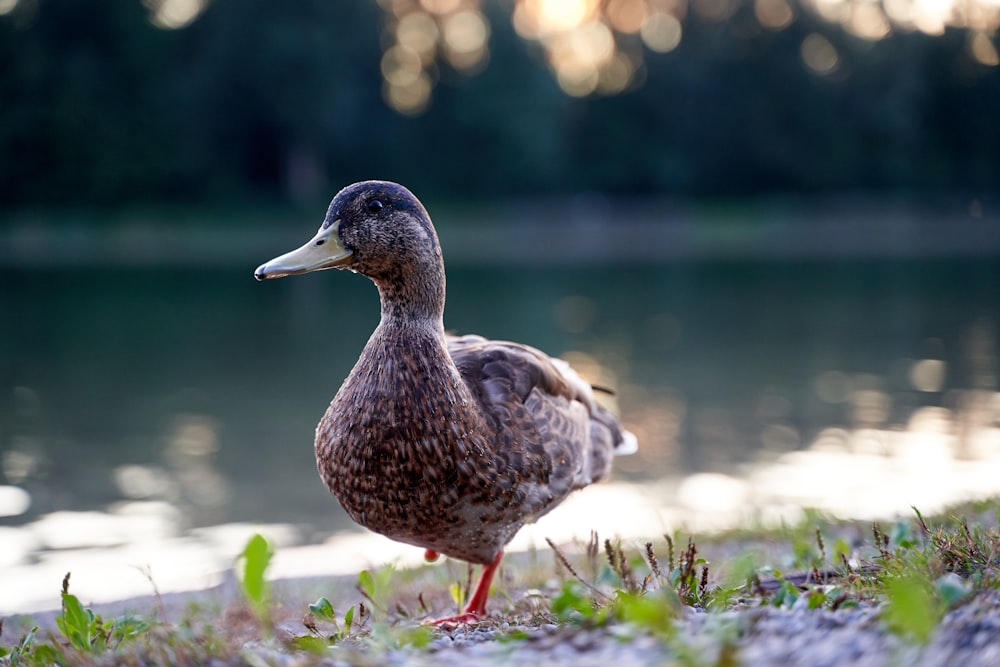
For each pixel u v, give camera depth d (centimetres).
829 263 3844
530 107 5666
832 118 6134
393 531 459
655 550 683
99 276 3412
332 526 901
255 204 5253
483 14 5597
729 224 5409
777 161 6191
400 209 454
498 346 500
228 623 531
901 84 5997
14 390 1555
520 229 5134
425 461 437
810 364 1714
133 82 4956
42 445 1210
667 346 1920
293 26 5072
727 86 6159
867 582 401
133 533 888
